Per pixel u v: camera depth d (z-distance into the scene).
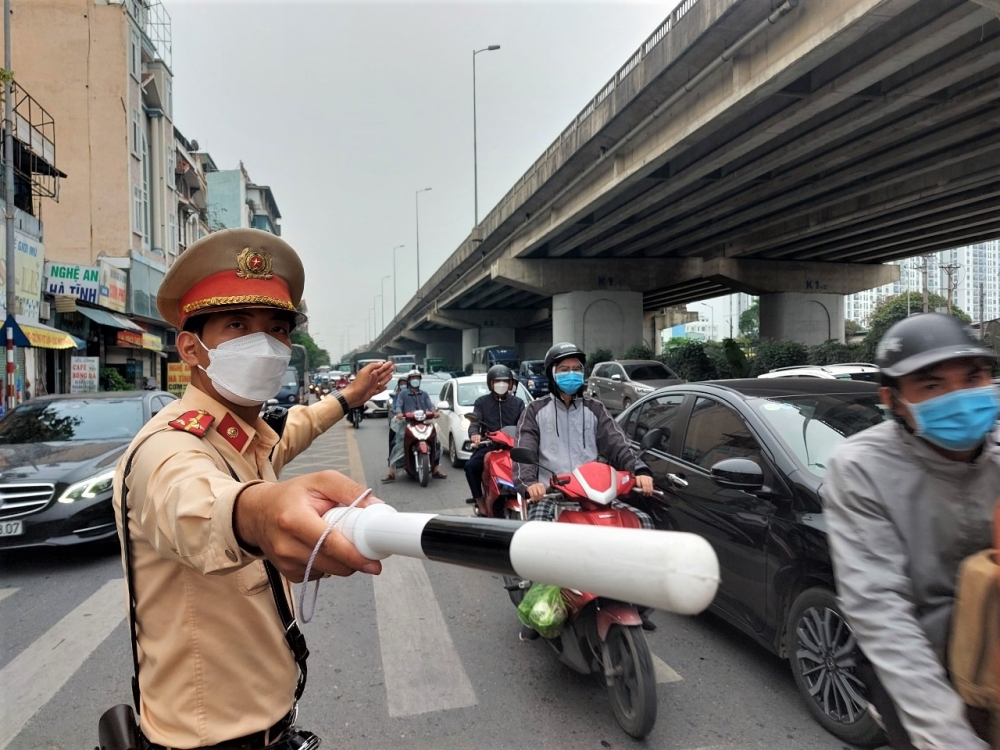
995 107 12.67
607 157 17.83
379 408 20.12
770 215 22.42
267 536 0.82
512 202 25.97
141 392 6.93
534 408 3.68
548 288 30.66
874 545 1.48
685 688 3.09
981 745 1.26
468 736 2.74
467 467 5.63
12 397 11.50
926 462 1.46
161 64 25.44
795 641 2.84
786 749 2.58
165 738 1.16
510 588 3.66
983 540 1.44
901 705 1.35
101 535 5.12
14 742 2.75
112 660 3.50
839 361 23.00
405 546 0.73
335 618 4.07
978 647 1.27
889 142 14.23
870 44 10.75
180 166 28.97
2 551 5.51
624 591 0.56
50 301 16.38
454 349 72.56
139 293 22.14
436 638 3.75
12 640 3.78
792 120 13.09
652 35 14.12
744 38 11.34
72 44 21.56
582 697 3.05
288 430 1.73
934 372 1.38
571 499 3.12
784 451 3.12
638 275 31.08
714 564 0.55
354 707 2.99
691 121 14.06
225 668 1.18
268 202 70.25
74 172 21.36
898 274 32.50
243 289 1.24
